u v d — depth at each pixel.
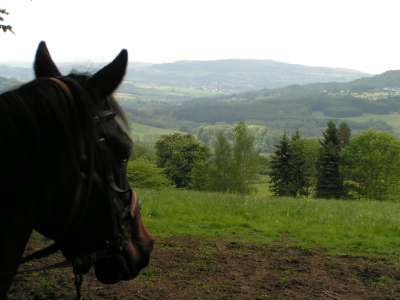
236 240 11.46
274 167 66.12
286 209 16.28
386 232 13.46
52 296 6.83
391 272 9.12
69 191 2.61
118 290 7.31
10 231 2.49
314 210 16.47
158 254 9.50
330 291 7.89
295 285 8.09
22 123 2.51
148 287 7.55
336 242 11.80
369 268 9.31
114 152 2.84
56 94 2.62
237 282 8.09
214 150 57.91
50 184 2.56
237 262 9.30
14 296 6.73
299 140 67.19
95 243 2.92
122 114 2.91
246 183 56.56
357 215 15.85
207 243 10.82
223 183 56.69
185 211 15.03
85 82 2.78
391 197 60.28
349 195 62.12
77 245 2.93
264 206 16.83
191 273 8.43
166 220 13.46
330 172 63.03
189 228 12.67
